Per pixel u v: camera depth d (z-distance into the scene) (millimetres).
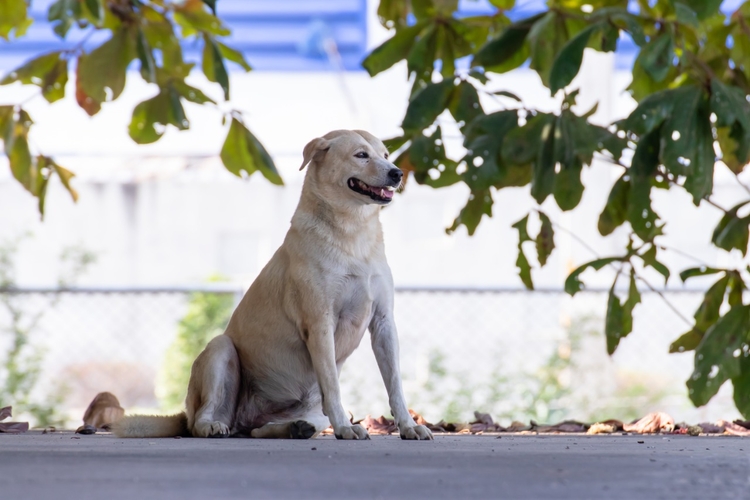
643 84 9281
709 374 8039
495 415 12672
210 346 6758
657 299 16266
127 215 24859
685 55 8414
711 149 7906
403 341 14250
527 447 5465
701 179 7828
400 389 6500
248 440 6109
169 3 9969
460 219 9352
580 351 13641
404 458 4598
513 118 8414
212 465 4219
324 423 7016
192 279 24219
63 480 3646
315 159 6707
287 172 22500
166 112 9805
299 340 6621
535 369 13820
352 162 6520
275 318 6648
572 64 7887
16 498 3141
